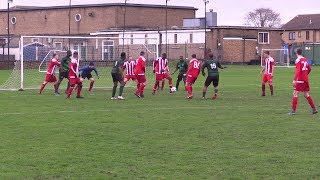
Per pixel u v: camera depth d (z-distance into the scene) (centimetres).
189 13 10700
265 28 9612
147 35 9125
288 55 8469
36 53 6081
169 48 9331
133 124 1903
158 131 1745
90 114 2198
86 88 3812
